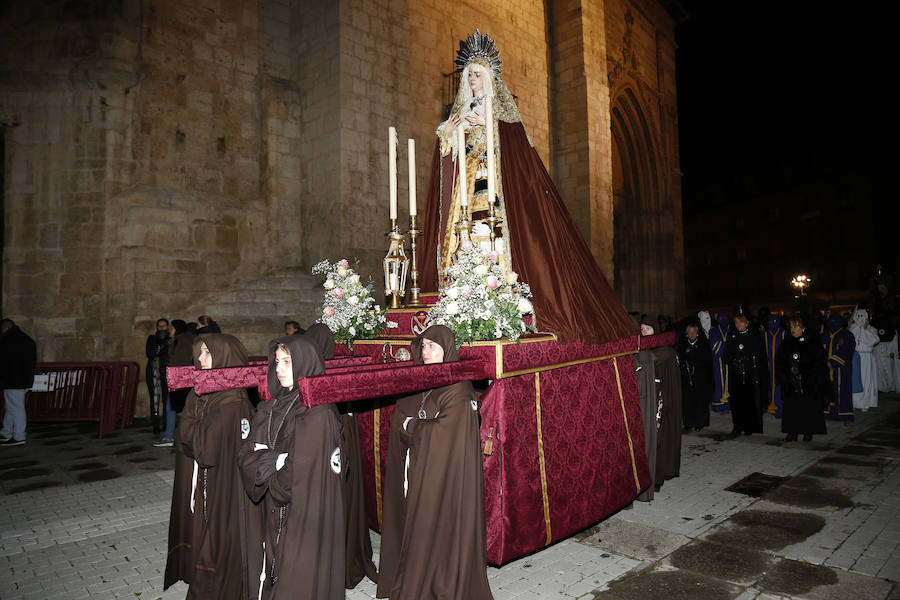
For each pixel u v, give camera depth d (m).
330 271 4.88
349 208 11.47
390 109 12.31
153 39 10.70
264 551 2.96
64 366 8.95
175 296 10.66
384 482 3.86
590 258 5.20
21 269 9.98
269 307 11.18
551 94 18.58
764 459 6.67
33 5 10.16
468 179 4.82
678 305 25.12
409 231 4.84
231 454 3.29
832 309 28.62
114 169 10.23
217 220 11.27
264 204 11.89
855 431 8.16
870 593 3.38
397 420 3.51
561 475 3.96
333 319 4.65
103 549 4.27
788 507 4.96
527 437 3.73
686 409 8.30
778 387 9.40
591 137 18.09
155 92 10.73
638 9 22.98
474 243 4.12
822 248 34.94
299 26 12.47
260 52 12.17
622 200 24.44
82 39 10.10
